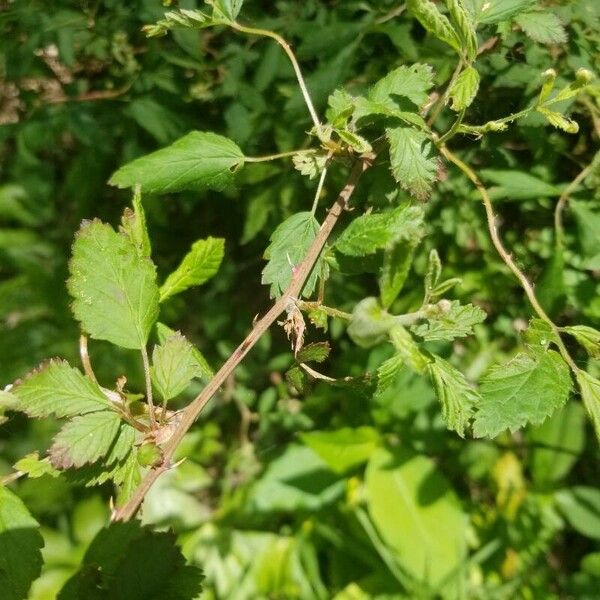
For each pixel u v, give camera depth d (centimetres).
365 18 40
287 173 45
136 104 47
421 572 52
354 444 57
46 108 50
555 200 41
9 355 54
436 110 25
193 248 26
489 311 46
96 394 22
